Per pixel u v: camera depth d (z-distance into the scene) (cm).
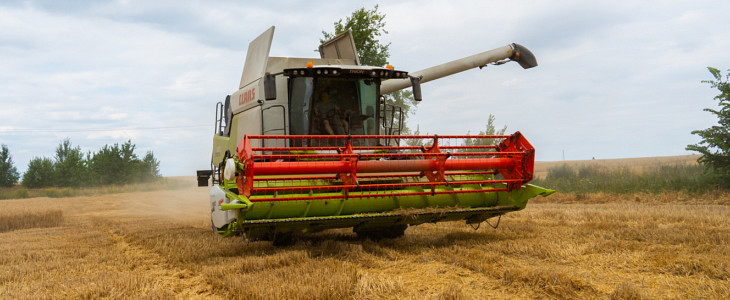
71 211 2230
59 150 6112
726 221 934
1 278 606
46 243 990
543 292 472
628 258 590
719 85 1764
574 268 563
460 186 830
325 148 705
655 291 459
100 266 689
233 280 530
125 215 1895
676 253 613
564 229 892
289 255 657
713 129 1758
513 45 1148
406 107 2566
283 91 868
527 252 660
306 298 453
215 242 855
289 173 675
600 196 1925
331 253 691
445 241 789
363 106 858
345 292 473
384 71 849
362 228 789
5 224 1445
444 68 1178
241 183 691
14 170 5500
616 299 434
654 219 1019
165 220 1513
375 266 616
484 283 516
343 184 760
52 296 500
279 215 709
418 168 751
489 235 836
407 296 476
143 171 5338
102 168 5097
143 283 545
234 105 1024
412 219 752
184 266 677
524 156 793
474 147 816
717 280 481
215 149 1175
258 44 947
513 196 823
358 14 2273
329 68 812
